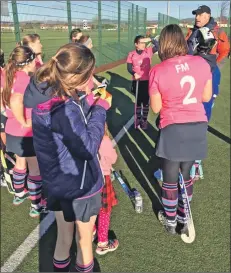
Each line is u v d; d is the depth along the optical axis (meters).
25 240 2.89
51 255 2.71
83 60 1.60
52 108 1.64
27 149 2.97
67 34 10.30
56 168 1.77
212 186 3.84
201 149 2.58
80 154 1.65
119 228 3.03
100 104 1.80
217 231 3.01
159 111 2.61
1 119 3.64
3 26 7.32
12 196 3.62
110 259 2.65
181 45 2.43
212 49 3.14
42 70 1.65
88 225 2.01
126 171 4.17
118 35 15.41
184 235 2.84
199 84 2.44
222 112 7.22
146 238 2.90
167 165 2.71
